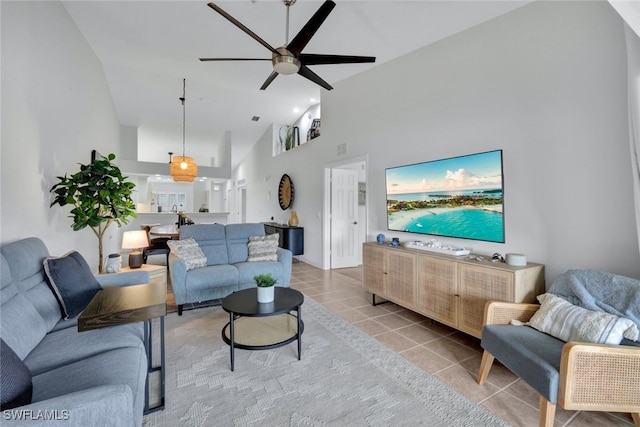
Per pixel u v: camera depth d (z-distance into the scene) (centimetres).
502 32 268
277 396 187
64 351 156
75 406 92
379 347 253
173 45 388
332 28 311
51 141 271
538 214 242
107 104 530
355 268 563
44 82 258
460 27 296
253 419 167
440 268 277
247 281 358
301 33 236
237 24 219
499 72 269
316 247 576
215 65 453
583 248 218
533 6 246
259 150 892
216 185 1384
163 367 178
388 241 386
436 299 281
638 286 168
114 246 596
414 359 235
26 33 228
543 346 169
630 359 143
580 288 189
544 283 237
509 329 193
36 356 151
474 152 288
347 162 474
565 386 144
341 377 209
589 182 214
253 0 282
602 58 208
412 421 167
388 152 391
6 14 201
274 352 243
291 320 306
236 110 683
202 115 707
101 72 463
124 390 103
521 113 253
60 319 195
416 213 346
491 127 275
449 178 306
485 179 273
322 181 550
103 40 381
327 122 527
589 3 214
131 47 400
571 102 223
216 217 818
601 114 208
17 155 212
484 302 240
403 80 368
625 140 198
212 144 944
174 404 178
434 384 202
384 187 400
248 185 1016
